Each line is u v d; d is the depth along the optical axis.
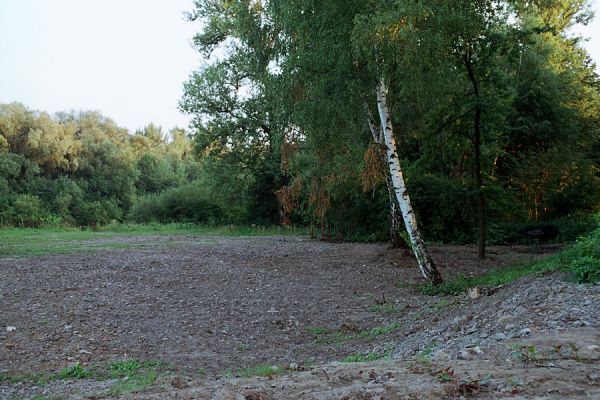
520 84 30.86
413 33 12.25
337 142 16.86
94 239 32.94
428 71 14.90
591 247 10.34
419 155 27.30
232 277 17.19
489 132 20.81
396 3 12.12
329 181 25.61
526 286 10.15
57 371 8.18
